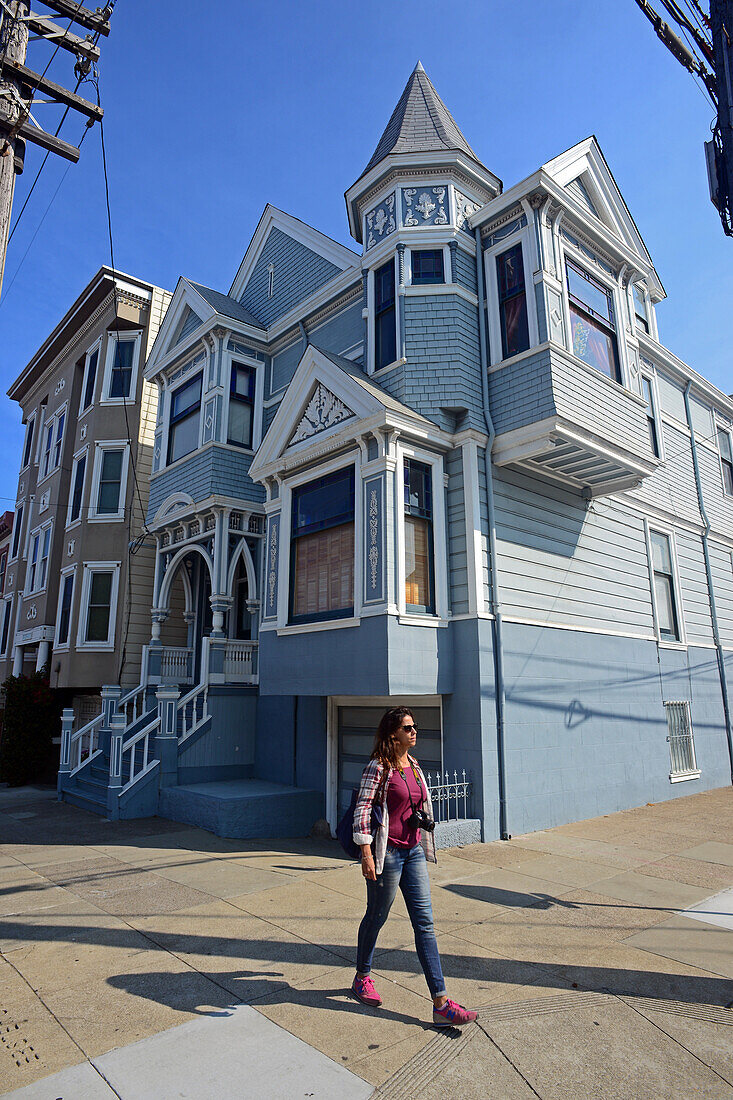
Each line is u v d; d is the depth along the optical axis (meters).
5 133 6.75
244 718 12.29
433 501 9.78
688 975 4.61
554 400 9.55
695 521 15.87
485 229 11.12
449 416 10.27
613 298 11.73
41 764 16.95
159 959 4.86
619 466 10.78
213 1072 3.40
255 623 13.56
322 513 10.30
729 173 7.63
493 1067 3.46
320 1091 3.24
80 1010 4.09
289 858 8.08
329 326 13.29
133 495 17.14
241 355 14.46
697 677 14.58
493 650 9.42
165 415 15.84
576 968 4.71
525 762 9.49
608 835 9.20
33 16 7.14
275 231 15.49
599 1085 3.32
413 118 12.37
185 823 10.05
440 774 9.09
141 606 16.66
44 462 21.92
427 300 10.67
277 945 5.10
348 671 9.19
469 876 7.13
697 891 6.58
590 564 11.87
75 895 6.44
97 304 19.39
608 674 11.66
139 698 14.61
